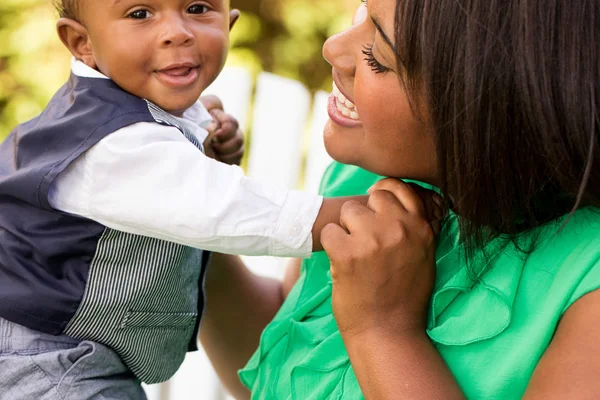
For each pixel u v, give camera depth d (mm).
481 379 1141
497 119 1073
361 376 1214
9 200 1508
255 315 1963
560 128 1045
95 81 1509
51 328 1510
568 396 988
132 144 1414
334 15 4613
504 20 1051
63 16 1597
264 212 1379
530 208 1153
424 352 1194
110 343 1554
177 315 1608
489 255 1228
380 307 1231
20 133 1539
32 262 1500
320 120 3627
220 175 1395
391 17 1169
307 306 1564
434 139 1150
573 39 1025
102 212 1418
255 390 1591
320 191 1806
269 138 3645
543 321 1093
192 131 1597
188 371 2932
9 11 4453
